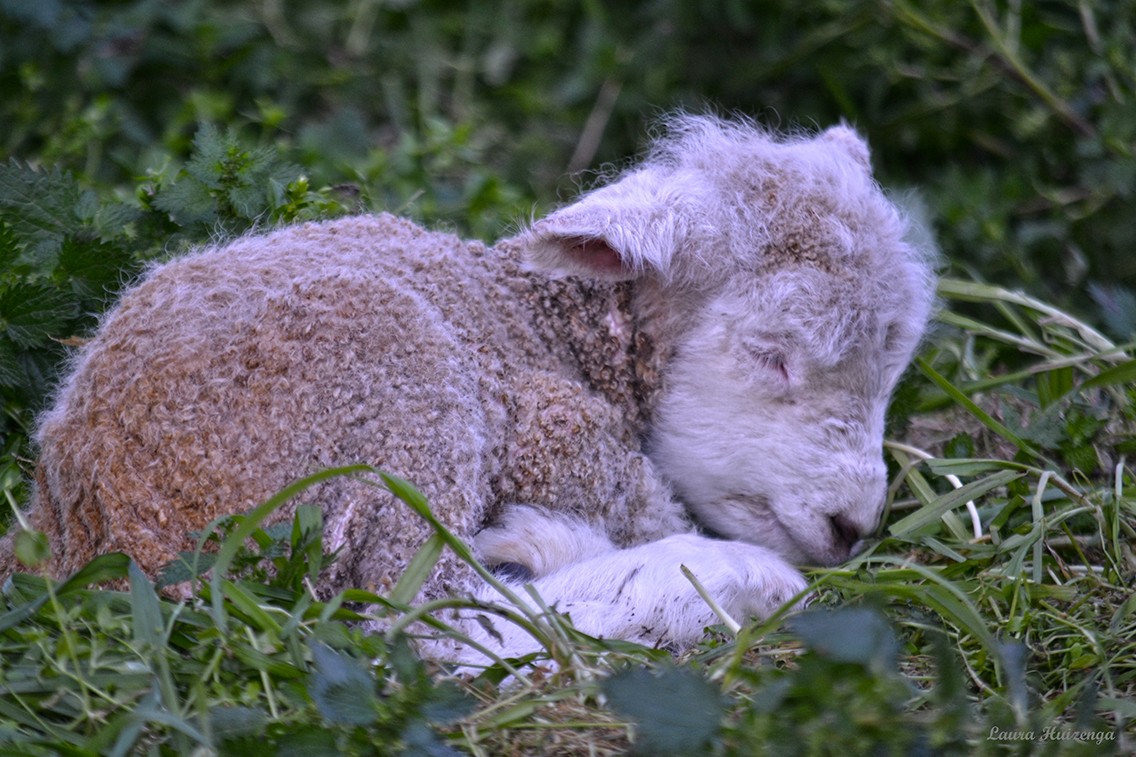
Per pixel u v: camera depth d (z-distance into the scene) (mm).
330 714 4273
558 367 6508
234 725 4406
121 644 4832
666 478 6781
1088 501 6570
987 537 6664
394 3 12547
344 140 10320
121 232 7445
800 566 6594
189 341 5562
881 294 6535
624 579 5781
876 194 6914
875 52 11258
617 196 6457
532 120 12297
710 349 6547
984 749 4344
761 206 6574
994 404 8164
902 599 5773
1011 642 5223
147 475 5422
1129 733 4871
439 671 4945
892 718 4168
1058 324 8273
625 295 6613
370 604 5453
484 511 5949
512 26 12578
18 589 5160
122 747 4121
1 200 7281
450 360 5805
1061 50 10844
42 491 5879
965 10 11094
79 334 6992
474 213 9805
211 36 11312
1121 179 9742
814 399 6445
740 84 11867
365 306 5746
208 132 7508
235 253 6070
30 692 4594
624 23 12539
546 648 5094
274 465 5484
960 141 11469
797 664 5023
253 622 5008
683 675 4355
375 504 5512
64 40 10430
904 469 7246
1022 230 10016
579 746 4617
